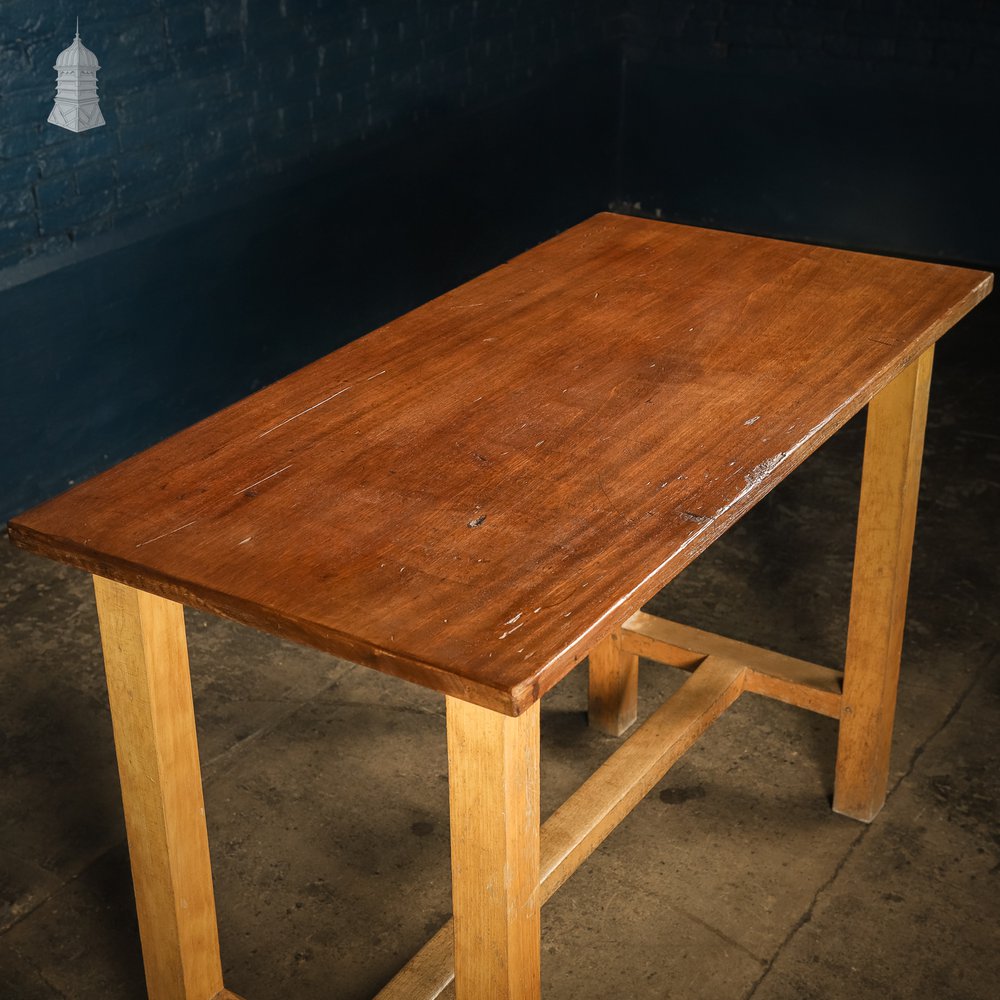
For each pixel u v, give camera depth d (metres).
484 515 1.70
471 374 2.10
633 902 2.52
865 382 2.02
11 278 3.62
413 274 5.13
